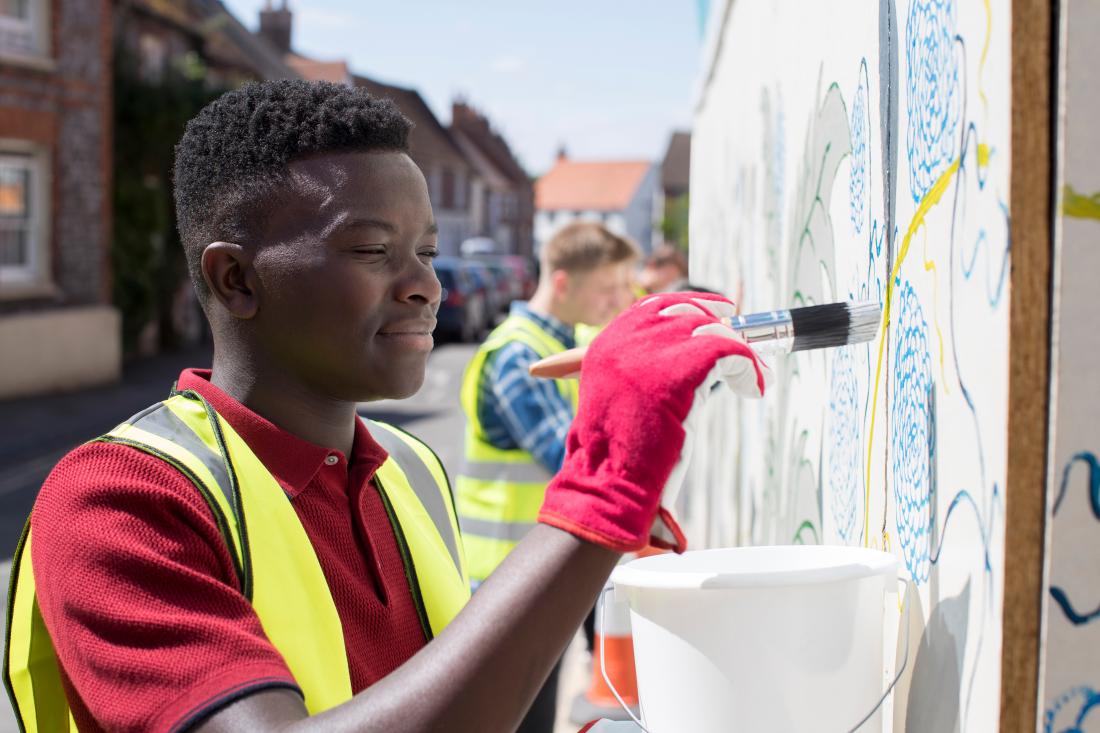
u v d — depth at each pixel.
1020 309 0.81
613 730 1.27
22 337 13.16
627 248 3.23
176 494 1.03
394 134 1.18
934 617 1.02
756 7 2.89
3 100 13.05
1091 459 0.79
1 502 8.06
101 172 14.83
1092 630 0.80
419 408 13.31
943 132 1.00
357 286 1.13
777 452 2.24
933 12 1.04
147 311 16.77
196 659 0.93
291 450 1.18
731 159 3.88
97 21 14.55
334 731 0.86
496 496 3.08
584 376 0.95
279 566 1.09
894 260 1.18
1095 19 0.78
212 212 1.18
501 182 62.94
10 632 1.13
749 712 1.04
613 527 0.89
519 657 0.87
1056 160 0.79
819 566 1.16
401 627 1.23
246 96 1.18
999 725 0.82
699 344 0.92
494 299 28.25
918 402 1.08
